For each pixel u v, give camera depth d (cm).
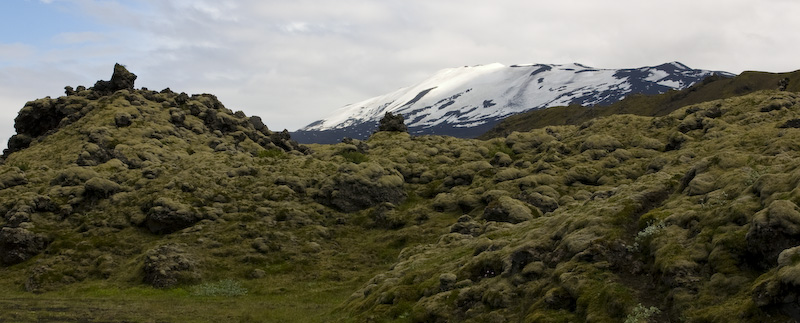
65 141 12138
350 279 7569
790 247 2614
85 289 7094
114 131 12169
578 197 9344
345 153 13338
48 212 9281
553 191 9606
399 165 12144
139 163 11019
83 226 8938
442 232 8975
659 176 4766
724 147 7006
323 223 9725
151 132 12475
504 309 3494
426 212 10006
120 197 9588
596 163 10638
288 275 7744
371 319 4147
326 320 4691
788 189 2991
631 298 2938
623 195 4338
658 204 3966
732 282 2670
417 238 8912
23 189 10006
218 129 13950
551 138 13038
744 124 10325
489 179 10800
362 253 8688
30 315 4928
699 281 2819
